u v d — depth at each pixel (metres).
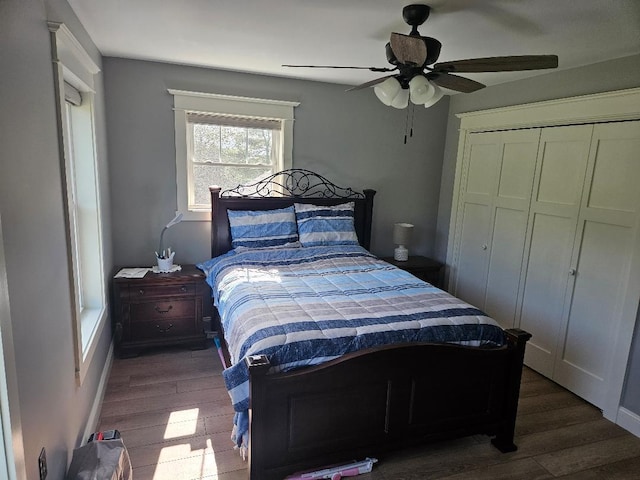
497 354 2.12
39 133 1.48
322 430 1.89
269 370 1.80
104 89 3.12
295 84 3.67
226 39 2.62
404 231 4.04
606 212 2.65
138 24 2.38
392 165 4.15
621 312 2.56
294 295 2.46
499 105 3.55
